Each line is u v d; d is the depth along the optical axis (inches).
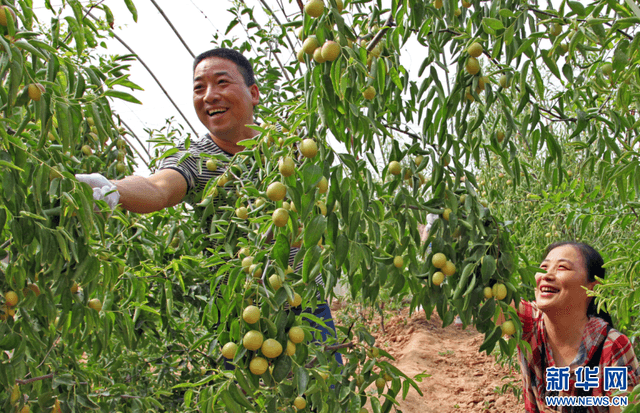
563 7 41.8
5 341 46.7
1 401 52.7
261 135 46.3
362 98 54.8
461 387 156.2
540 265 72.4
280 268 45.0
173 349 90.4
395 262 55.9
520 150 128.4
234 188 71.9
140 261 70.0
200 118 79.0
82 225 42.1
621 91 45.4
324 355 58.4
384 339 219.0
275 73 113.3
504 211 132.2
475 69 49.7
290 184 43.0
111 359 87.5
